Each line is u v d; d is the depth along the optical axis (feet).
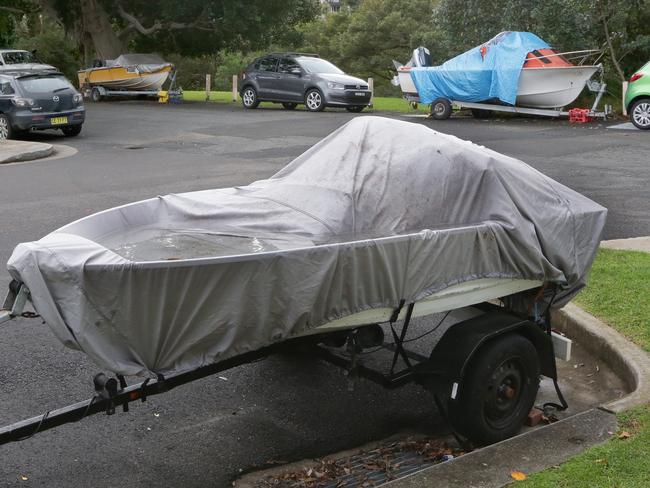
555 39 76.64
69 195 39.75
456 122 71.72
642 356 18.42
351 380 15.44
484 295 15.90
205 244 14.88
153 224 16.58
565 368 19.77
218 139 63.10
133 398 13.08
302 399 18.01
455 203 15.99
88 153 57.31
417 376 15.43
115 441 15.71
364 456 15.55
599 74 77.10
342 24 213.05
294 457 15.40
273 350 14.35
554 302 17.22
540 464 13.43
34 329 21.15
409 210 15.69
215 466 14.92
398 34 190.39
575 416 15.20
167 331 12.23
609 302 21.95
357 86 82.48
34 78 66.85
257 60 89.86
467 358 14.66
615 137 58.90
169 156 54.44
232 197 16.96
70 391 17.48
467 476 13.03
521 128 65.82
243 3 110.52
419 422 17.15
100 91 105.81
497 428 15.46
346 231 15.16
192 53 129.39
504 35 72.08
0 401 16.89
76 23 124.26
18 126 65.57
